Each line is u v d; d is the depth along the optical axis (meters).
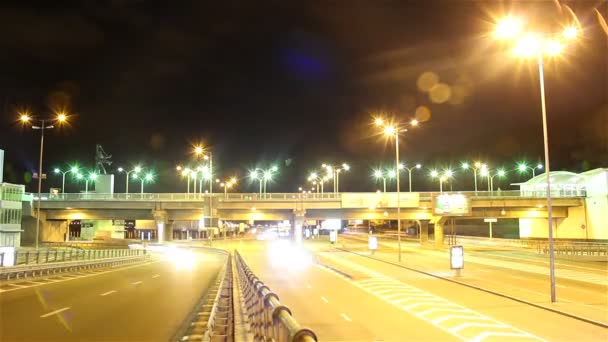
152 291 26.47
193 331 14.87
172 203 87.38
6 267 31.69
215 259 65.19
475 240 104.38
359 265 47.59
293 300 24.22
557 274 39.41
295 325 5.62
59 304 20.92
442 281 33.34
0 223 71.75
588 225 82.31
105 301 22.05
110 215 89.00
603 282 33.59
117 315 17.97
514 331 16.48
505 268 44.94
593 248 65.69
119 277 36.12
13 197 75.38
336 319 18.78
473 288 29.20
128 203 87.31
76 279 33.94
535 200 83.56
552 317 19.30
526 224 96.75
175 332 14.72
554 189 85.75
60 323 16.22
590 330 16.70
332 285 31.08
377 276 36.62
